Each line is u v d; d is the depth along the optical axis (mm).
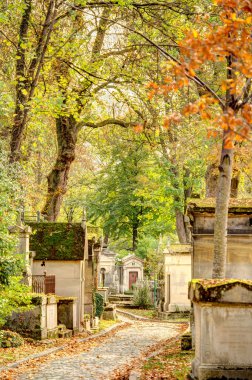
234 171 26203
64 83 27125
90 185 67875
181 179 43219
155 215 55031
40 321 23781
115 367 16516
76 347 22734
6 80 27578
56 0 22766
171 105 27500
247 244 19859
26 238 25391
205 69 23453
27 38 22953
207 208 19656
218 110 14625
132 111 33281
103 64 29203
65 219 65312
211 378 10562
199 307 10961
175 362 15242
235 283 10703
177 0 23703
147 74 27219
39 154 45438
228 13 10578
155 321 41500
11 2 22625
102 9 29141
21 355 19234
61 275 30875
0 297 19656
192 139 27688
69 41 26188
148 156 59250
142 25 24375
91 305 34531
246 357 10633
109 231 66750
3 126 24953
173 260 43844
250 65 10133
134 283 64438
